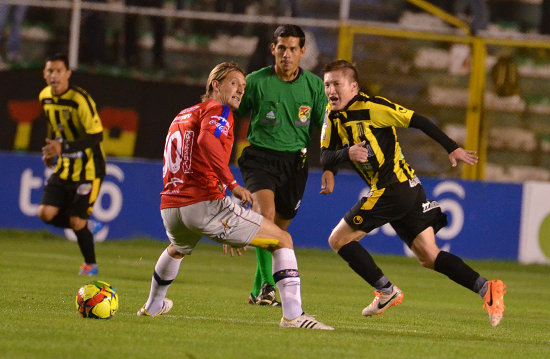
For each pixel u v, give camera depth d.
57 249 36.25
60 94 27.33
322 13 47.06
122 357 12.19
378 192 18.31
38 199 40.91
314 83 22.48
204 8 46.03
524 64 44.91
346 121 18.27
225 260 36.56
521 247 39.50
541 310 24.41
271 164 22.11
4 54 45.75
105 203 40.69
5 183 40.88
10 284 22.52
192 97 42.88
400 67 44.50
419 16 47.38
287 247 16.33
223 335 14.81
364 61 44.31
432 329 18.03
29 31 45.91
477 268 38.25
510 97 45.09
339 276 31.91
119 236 40.56
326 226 39.91
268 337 14.78
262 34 44.09
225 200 15.75
